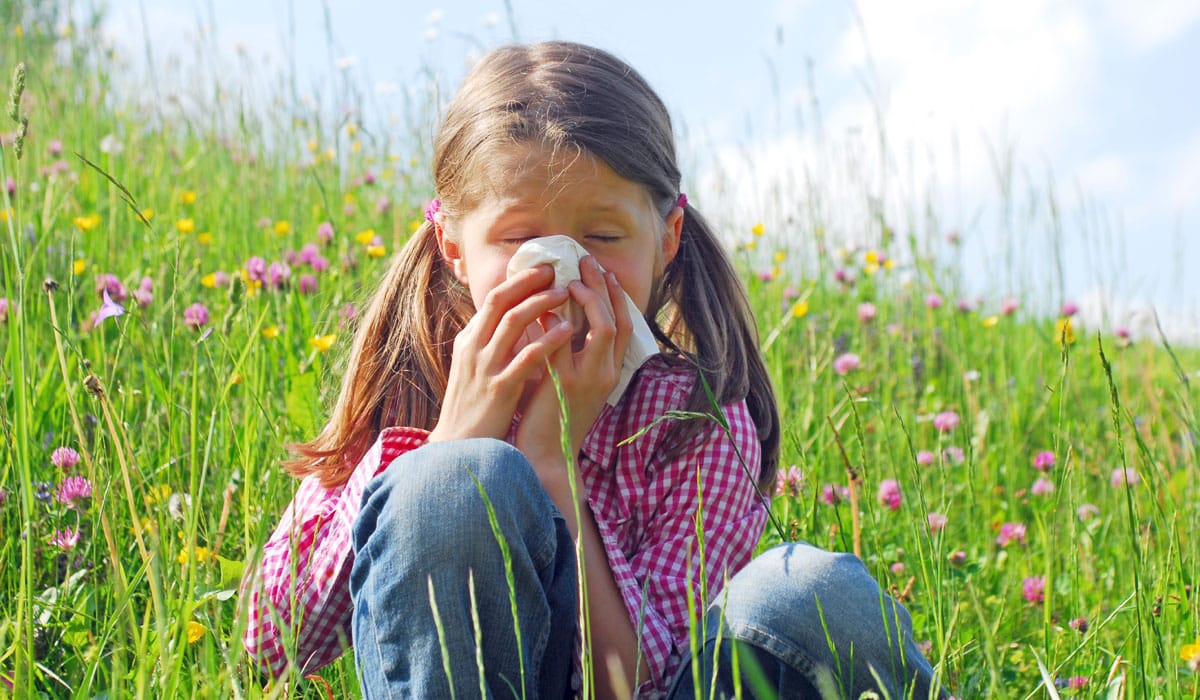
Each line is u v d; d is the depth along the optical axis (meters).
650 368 1.75
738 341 1.83
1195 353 4.93
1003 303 4.27
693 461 1.64
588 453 1.66
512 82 1.65
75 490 1.84
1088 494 2.82
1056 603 2.16
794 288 4.15
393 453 1.53
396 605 1.24
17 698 1.27
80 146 4.46
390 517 1.26
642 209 1.64
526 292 1.57
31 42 6.09
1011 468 2.82
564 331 1.54
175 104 5.32
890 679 1.27
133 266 3.13
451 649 1.22
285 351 2.39
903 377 3.43
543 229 1.60
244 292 2.03
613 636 1.44
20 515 1.78
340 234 3.56
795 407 2.78
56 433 2.12
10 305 1.78
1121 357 3.60
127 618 1.55
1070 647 1.87
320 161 4.87
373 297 1.87
